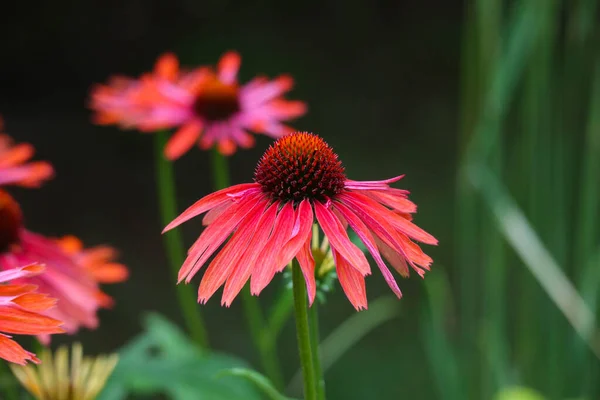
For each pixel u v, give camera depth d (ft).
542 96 2.85
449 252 4.54
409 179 5.40
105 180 5.76
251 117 2.83
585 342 2.88
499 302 2.89
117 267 2.58
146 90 2.80
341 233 2.00
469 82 2.88
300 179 2.15
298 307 2.03
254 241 2.00
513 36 2.85
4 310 1.83
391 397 3.86
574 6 2.87
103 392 2.47
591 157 2.87
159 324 2.74
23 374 2.27
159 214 5.41
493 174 2.83
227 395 2.52
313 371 2.06
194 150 5.88
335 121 6.20
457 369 2.96
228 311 4.28
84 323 2.42
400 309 4.13
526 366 2.95
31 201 5.49
